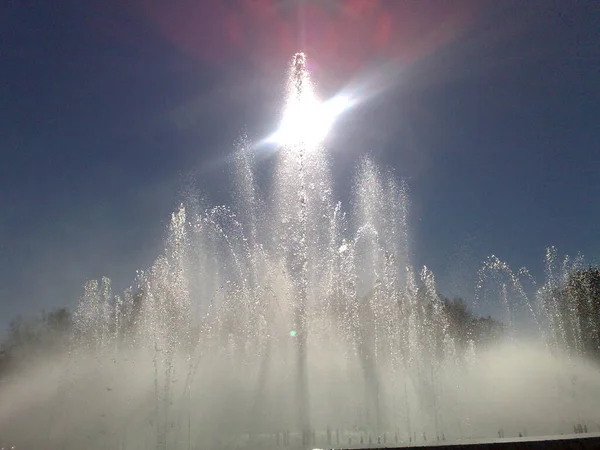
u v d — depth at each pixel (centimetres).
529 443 579
